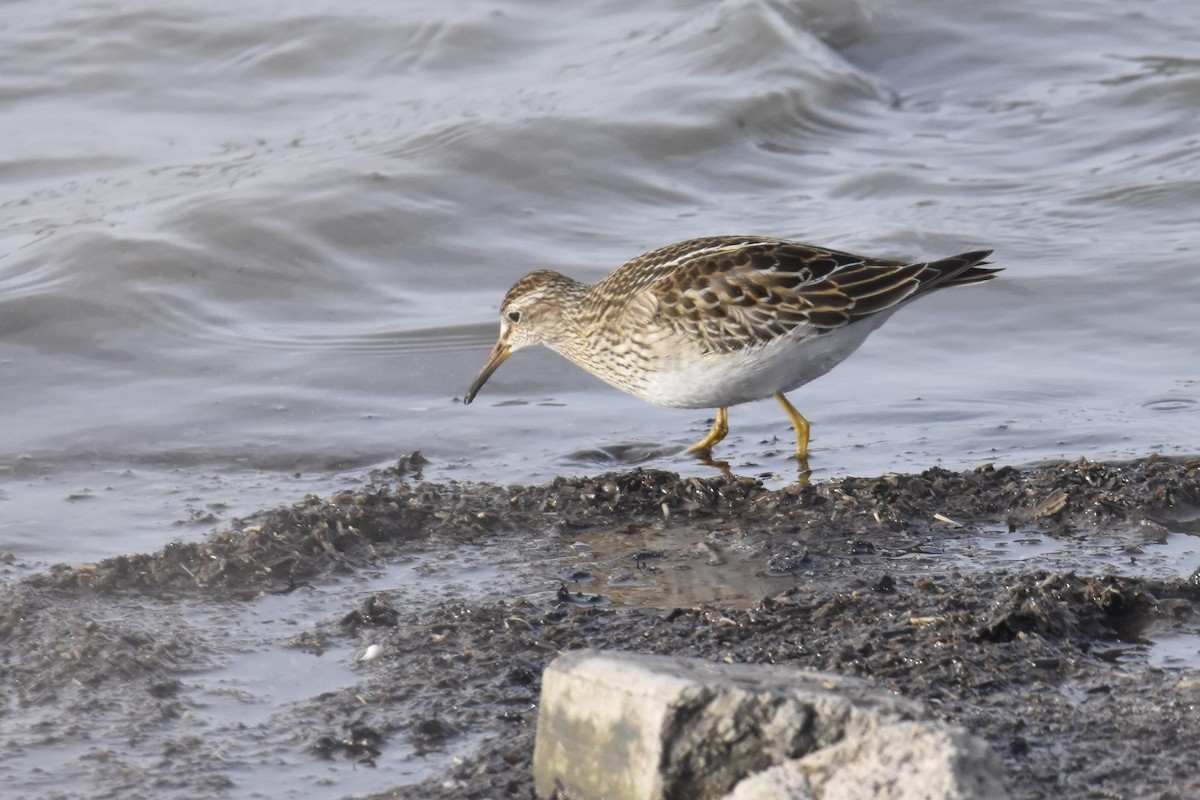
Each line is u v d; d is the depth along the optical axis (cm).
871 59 2308
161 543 1138
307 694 875
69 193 1848
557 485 1205
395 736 819
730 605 979
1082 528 1115
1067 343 1559
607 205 1880
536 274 1394
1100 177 1945
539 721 724
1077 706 814
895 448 1327
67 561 1101
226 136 2014
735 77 2152
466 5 2336
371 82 2175
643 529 1133
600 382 1529
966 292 1659
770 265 1235
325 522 1109
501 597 1004
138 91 2134
